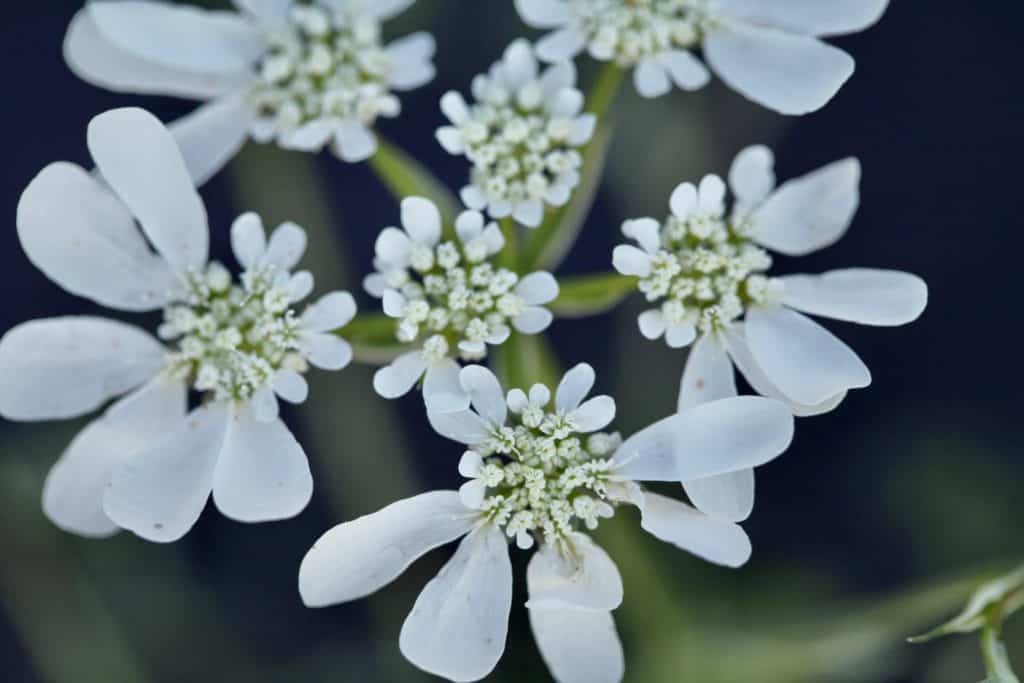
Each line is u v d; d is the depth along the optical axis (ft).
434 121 0.99
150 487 0.76
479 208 0.79
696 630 0.92
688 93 0.95
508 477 0.76
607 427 0.95
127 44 0.80
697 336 0.79
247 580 0.97
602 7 0.81
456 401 0.75
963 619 0.80
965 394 0.98
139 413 0.78
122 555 0.96
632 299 0.95
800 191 0.79
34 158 1.01
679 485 0.93
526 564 0.93
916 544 0.96
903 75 1.01
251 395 0.78
